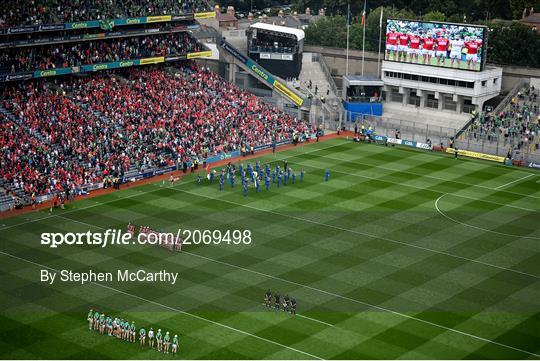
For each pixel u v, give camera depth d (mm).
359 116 172000
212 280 97750
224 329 86438
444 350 82938
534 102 166125
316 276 99125
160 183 132875
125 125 146375
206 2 175375
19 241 108500
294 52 178625
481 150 153500
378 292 95312
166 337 81625
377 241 110125
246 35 191375
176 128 148625
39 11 150000
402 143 159125
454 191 131375
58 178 128250
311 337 85062
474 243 110188
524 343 84562
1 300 92000
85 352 81812
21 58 147875
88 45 159000
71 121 142375
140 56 162125
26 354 81250
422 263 103438
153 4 165875
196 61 186750
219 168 141250
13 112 141000
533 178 139750
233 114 158250
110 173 132375
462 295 94938
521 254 106875
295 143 156625
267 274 99500
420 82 173625
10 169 127438
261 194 127938
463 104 171500
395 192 130000
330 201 125062
